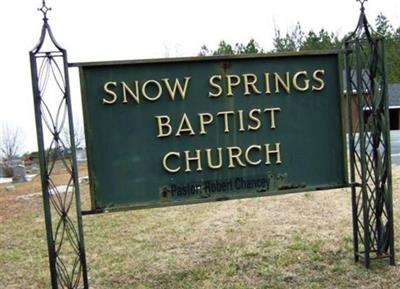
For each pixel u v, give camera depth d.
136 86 4.59
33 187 17.12
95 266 5.80
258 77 4.85
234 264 5.51
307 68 4.95
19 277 5.60
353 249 5.66
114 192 4.57
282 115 4.91
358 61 4.88
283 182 4.93
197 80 4.72
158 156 4.67
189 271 5.37
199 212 8.97
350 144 5.10
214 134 4.77
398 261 5.25
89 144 4.50
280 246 6.12
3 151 38.00
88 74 4.49
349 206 8.52
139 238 7.12
